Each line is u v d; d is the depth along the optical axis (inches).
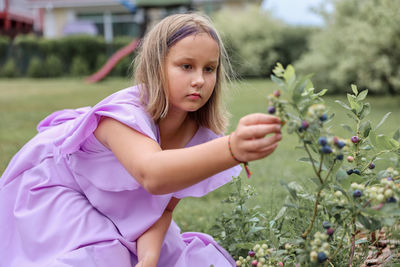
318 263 45.9
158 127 61.1
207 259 61.8
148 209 60.7
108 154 58.3
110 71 704.4
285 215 65.4
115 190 58.1
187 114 66.1
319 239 45.8
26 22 970.1
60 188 61.4
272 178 140.3
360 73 359.9
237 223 69.6
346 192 46.8
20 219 59.9
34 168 64.1
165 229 64.1
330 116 47.3
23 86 545.3
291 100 42.2
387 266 60.9
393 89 382.0
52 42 721.6
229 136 45.0
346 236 63.1
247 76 665.0
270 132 42.4
